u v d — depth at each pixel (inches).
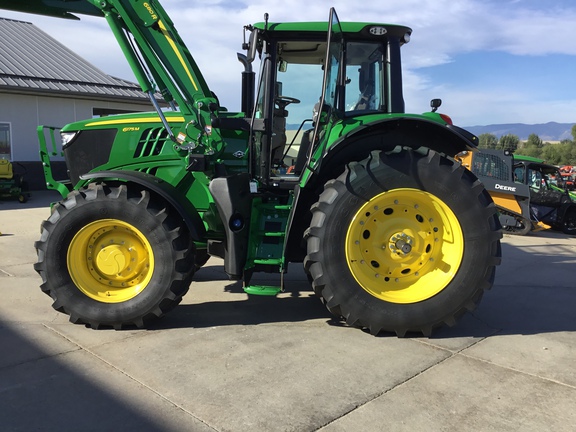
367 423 95.4
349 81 160.9
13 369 115.7
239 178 146.1
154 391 106.3
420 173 136.3
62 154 184.5
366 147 150.5
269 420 95.7
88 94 610.2
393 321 137.6
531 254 304.7
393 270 144.3
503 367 121.9
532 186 463.5
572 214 435.8
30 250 257.9
